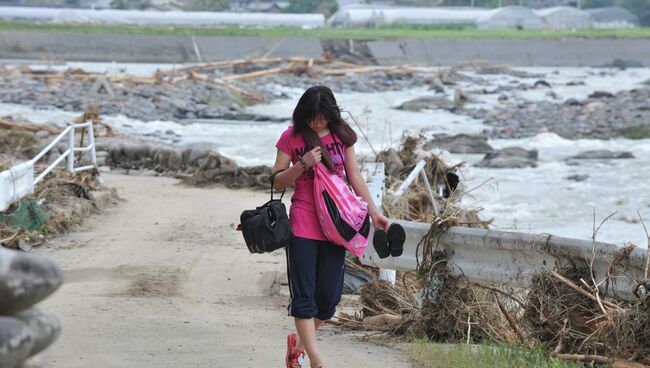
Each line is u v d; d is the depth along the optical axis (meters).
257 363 12.83
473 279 14.61
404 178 28.22
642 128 80.38
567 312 12.88
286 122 86.00
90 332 14.68
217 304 18.22
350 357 13.41
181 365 12.56
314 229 11.60
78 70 119.75
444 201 26.61
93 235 25.48
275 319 16.98
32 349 5.45
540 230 40.88
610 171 60.28
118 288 19.09
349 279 21.03
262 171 37.53
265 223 11.15
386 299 17.30
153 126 79.75
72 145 31.56
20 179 23.78
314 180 11.53
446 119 94.50
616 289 12.64
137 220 28.23
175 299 18.38
